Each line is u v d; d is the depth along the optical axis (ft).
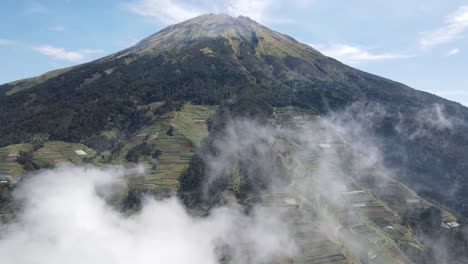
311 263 408.67
